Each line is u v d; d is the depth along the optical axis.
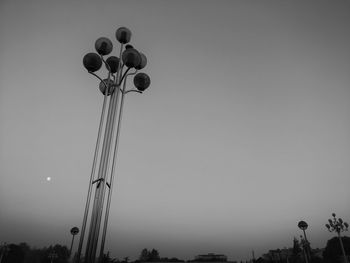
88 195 4.76
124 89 6.07
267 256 59.09
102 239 4.70
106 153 5.19
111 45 6.48
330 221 25.70
